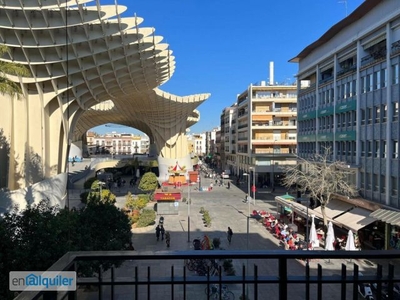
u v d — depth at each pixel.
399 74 21.03
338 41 29.91
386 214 20.48
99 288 2.85
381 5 23.00
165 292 13.91
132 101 58.09
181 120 68.88
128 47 29.75
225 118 97.31
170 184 60.94
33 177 27.98
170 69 40.97
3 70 13.11
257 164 61.03
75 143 85.75
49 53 27.08
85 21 24.66
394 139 21.61
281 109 62.12
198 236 26.73
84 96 34.09
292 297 13.19
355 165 26.08
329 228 21.16
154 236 26.94
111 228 17.30
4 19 23.86
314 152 35.12
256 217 32.97
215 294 12.98
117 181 62.44
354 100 26.70
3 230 10.42
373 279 2.88
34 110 28.53
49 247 10.76
